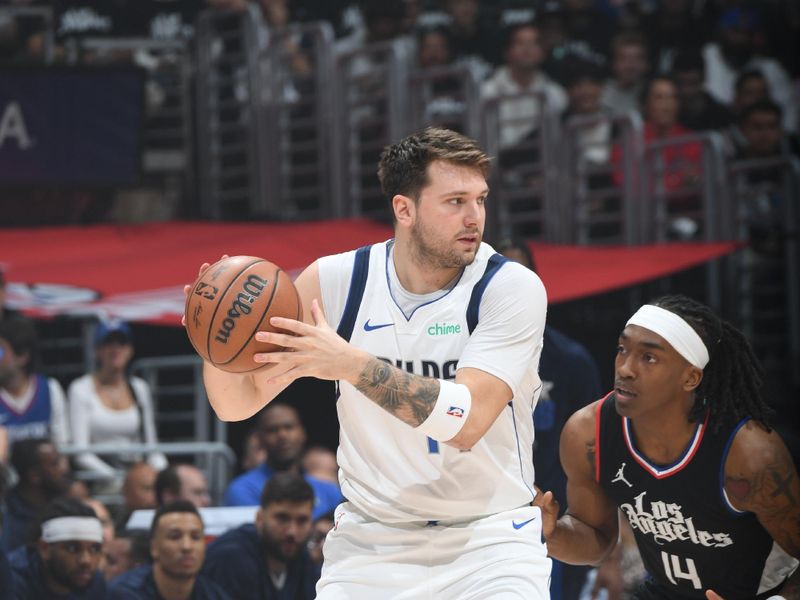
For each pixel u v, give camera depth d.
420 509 8.82
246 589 14.81
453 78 29.58
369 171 27.95
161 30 31.12
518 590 8.49
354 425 8.90
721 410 9.52
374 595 8.84
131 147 27.27
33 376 21.31
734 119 30.08
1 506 17.00
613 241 28.69
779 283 28.00
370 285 8.91
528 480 9.06
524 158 28.28
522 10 32.88
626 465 9.93
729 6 32.28
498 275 8.65
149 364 25.42
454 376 8.66
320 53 27.73
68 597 14.18
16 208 27.83
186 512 14.52
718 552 9.91
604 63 32.12
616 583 15.62
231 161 30.06
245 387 8.90
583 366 14.31
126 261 23.73
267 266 8.27
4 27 29.17
